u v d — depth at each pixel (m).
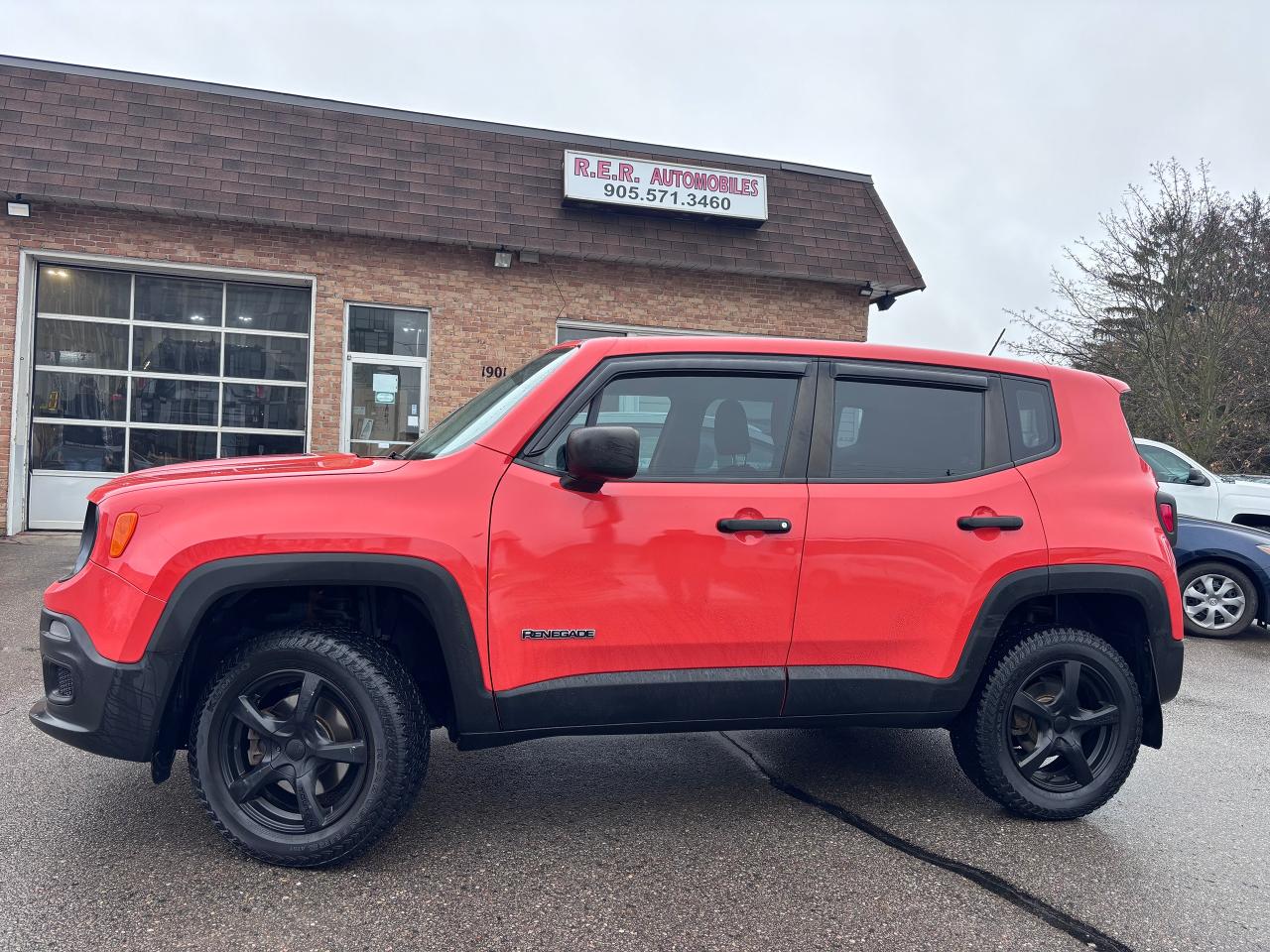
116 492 2.87
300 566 2.74
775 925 2.60
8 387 10.03
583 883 2.82
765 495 3.10
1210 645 7.25
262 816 2.89
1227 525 7.67
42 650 2.88
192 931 2.46
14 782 3.51
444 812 3.38
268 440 11.16
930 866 3.02
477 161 11.27
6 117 9.66
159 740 2.91
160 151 10.01
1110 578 3.35
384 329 11.23
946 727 3.44
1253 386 18.17
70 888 2.69
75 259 10.20
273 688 2.90
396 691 2.85
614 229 11.55
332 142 10.74
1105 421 3.55
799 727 3.21
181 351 10.89
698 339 3.23
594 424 3.06
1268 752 4.43
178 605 2.70
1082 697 3.49
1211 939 2.60
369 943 2.43
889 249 12.67
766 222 12.20
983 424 3.40
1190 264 17.84
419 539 2.81
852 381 3.31
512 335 11.52
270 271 10.70
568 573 2.93
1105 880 2.96
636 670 3.01
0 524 10.05
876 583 3.16
